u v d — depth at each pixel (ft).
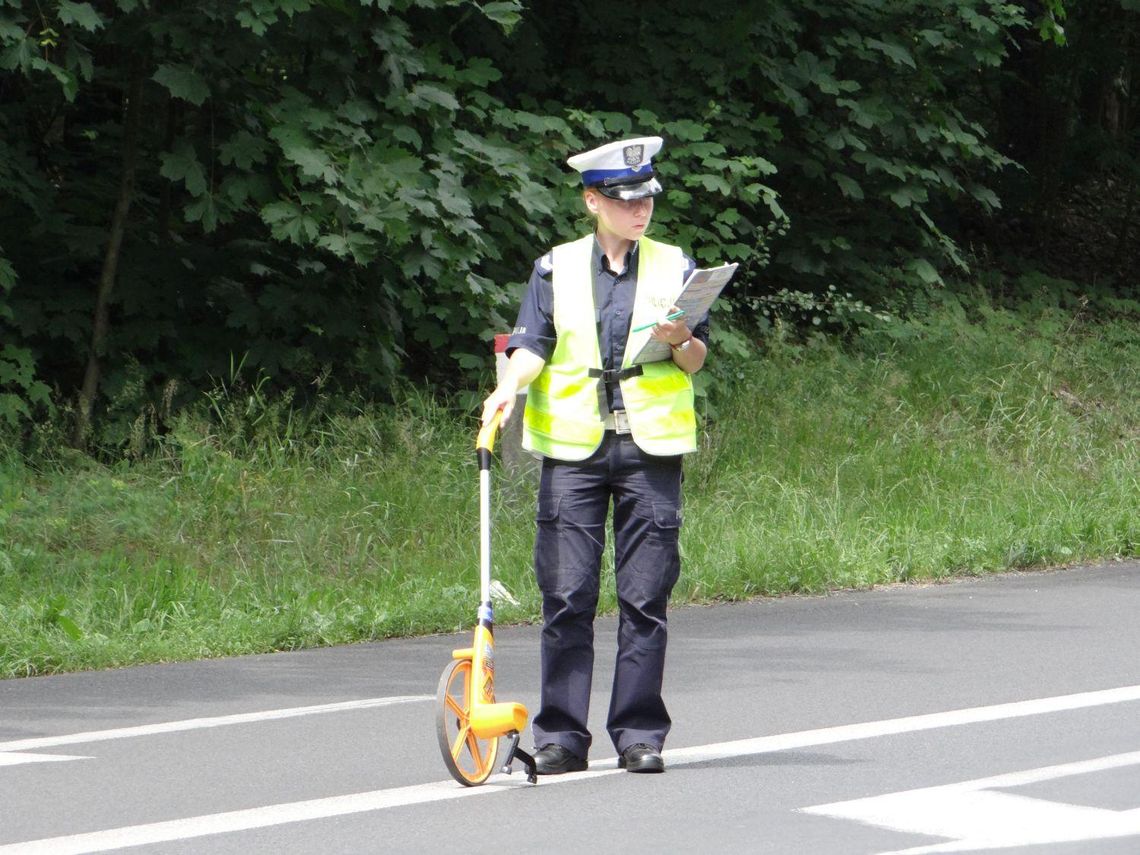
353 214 144.97
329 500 138.51
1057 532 145.59
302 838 59.82
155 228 161.79
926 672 93.25
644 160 70.64
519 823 61.52
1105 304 240.32
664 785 67.46
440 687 66.49
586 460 70.95
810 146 201.36
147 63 149.18
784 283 208.64
